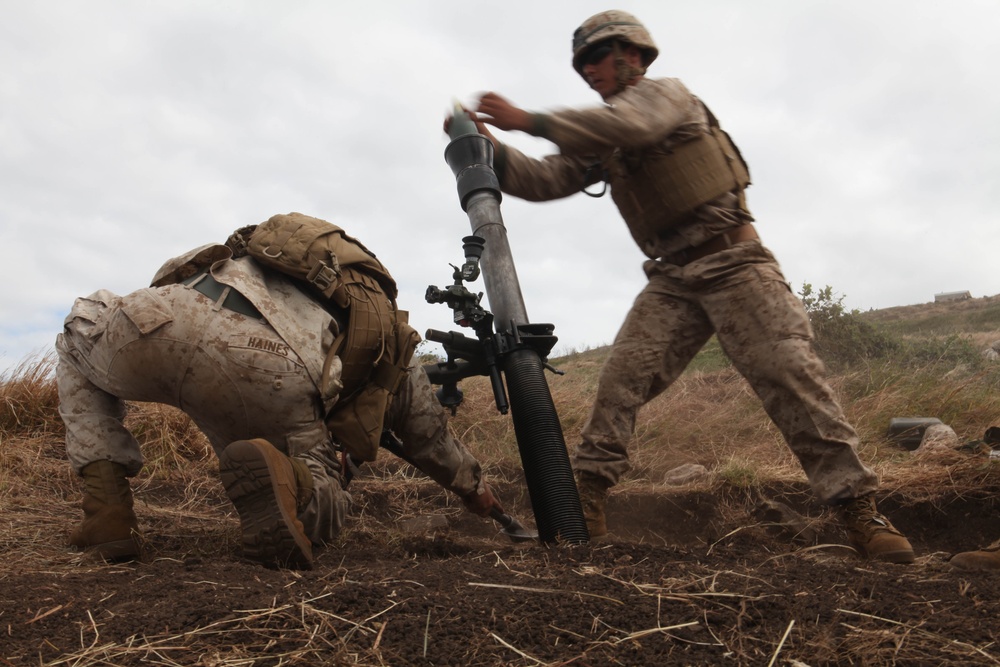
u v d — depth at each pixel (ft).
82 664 5.47
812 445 10.00
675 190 10.28
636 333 10.94
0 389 16.96
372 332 9.57
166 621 6.16
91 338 8.79
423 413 10.66
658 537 14.12
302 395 8.80
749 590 6.92
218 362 8.50
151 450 16.07
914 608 6.66
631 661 5.50
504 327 11.05
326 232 9.61
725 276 10.30
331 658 5.49
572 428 19.25
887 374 21.22
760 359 10.14
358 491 15.78
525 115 9.62
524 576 7.39
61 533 10.57
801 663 5.49
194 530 11.55
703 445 18.01
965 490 13.24
